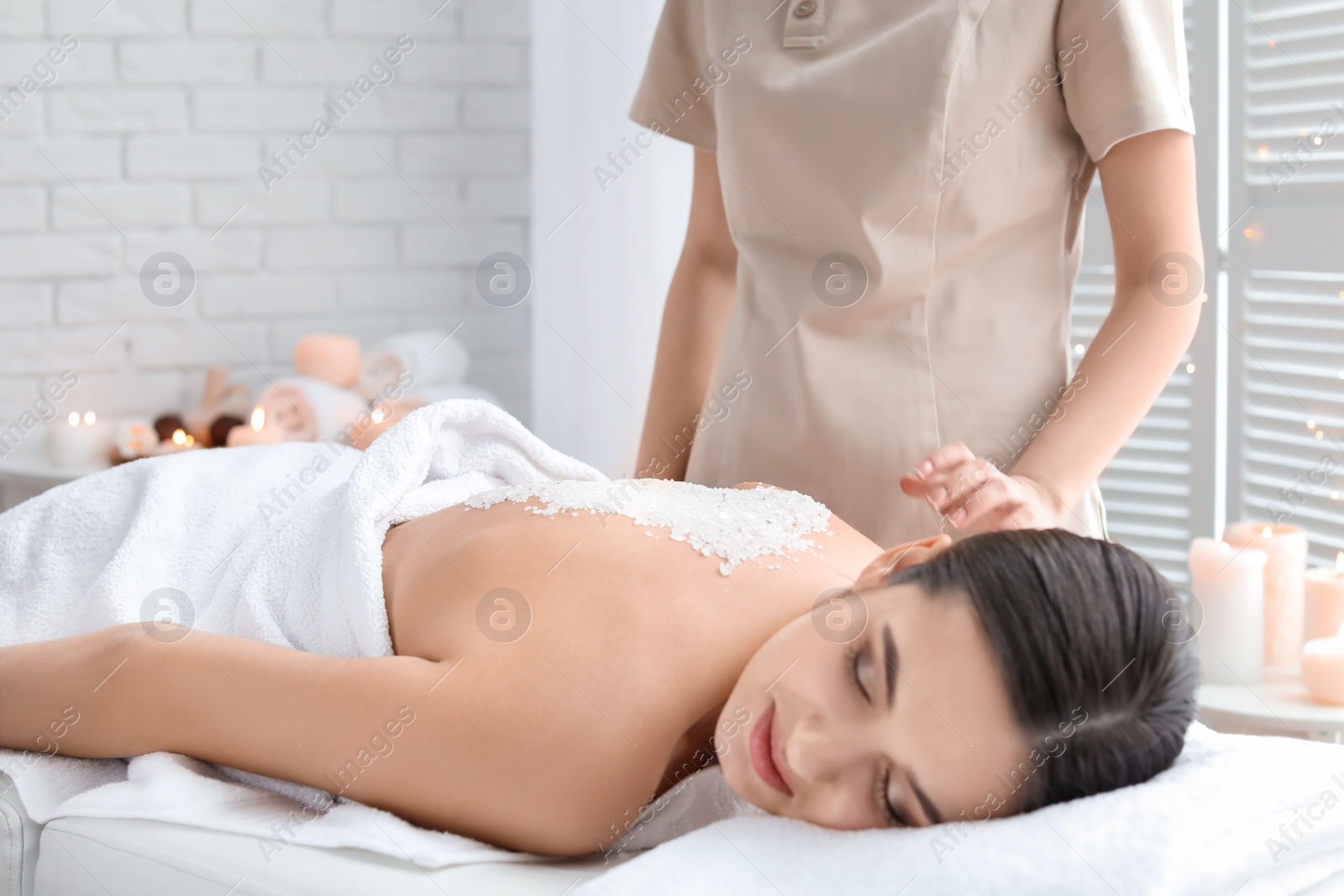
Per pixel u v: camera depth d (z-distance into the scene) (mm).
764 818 809
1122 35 979
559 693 842
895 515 1098
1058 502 951
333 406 2189
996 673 751
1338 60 1679
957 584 780
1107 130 997
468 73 2447
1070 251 1105
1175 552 1969
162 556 1136
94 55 2182
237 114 2285
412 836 820
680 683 865
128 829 855
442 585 928
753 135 1130
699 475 1219
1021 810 777
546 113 2311
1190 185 1008
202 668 899
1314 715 1271
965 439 1081
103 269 2227
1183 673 803
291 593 1029
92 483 1222
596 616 879
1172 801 758
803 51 1108
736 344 1182
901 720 759
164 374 2281
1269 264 1799
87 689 923
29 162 2164
